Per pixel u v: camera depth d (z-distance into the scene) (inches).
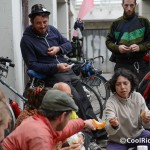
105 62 775.1
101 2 745.6
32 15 187.9
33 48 187.8
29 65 186.1
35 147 101.1
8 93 209.8
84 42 789.2
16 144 103.3
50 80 187.9
